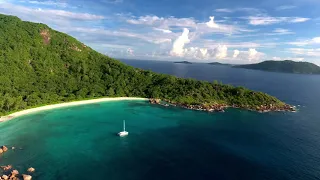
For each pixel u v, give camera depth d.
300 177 76.69
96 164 82.69
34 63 178.88
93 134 112.19
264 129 124.38
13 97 140.75
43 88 164.12
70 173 76.31
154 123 132.12
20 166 79.56
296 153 94.56
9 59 166.38
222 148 98.56
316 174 78.69
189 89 189.25
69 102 161.75
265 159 88.94
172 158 88.50
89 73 199.12
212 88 193.25
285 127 128.38
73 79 186.88
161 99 183.88
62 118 134.88
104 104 168.62
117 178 74.00
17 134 107.94
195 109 162.50
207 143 103.69
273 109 167.50
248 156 91.19
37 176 73.88
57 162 83.44
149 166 82.00
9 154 87.81
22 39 189.62
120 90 190.12
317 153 94.81
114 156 89.25
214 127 126.69
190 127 125.88
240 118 145.00
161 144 101.69
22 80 161.12
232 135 114.44
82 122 129.62
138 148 97.12
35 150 92.44
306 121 141.00
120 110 156.75
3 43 176.75
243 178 75.62
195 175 76.75
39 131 113.25
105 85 194.25
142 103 174.75
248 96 181.88
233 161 86.94
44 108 148.12
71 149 94.62
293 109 170.00
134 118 140.75
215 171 79.56
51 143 99.94
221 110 161.62
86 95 175.50
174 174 77.12
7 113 131.12
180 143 103.19
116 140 105.31
